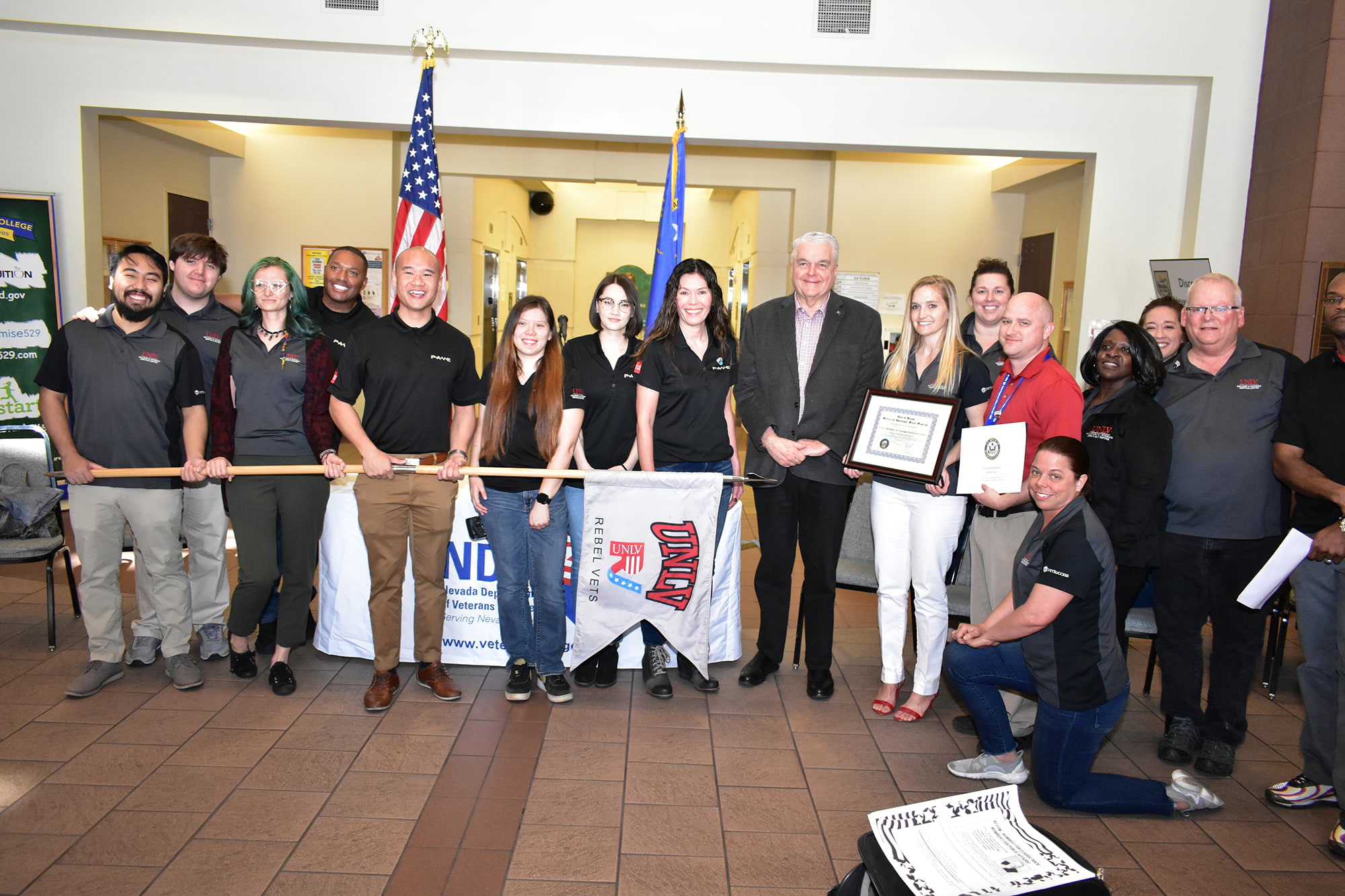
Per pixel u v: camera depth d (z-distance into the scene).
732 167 9.80
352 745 3.19
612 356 3.67
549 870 2.50
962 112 5.99
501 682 3.81
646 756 3.20
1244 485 3.19
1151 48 5.72
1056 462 2.76
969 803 1.85
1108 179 6.05
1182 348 3.42
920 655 3.59
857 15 5.66
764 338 3.75
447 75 5.87
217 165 9.45
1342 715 2.76
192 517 3.82
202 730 3.27
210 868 2.45
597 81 5.91
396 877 2.45
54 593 4.73
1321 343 5.27
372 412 3.43
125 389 3.48
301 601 3.61
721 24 5.66
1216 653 3.29
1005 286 3.79
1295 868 2.65
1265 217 5.68
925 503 3.49
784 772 3.12
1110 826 2.86
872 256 9.78
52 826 2.63
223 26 5.57
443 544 3.58
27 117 5.82
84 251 5.95
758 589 3.90
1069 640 2.77
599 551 3.54
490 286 11.73
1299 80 5.37
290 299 3.56
